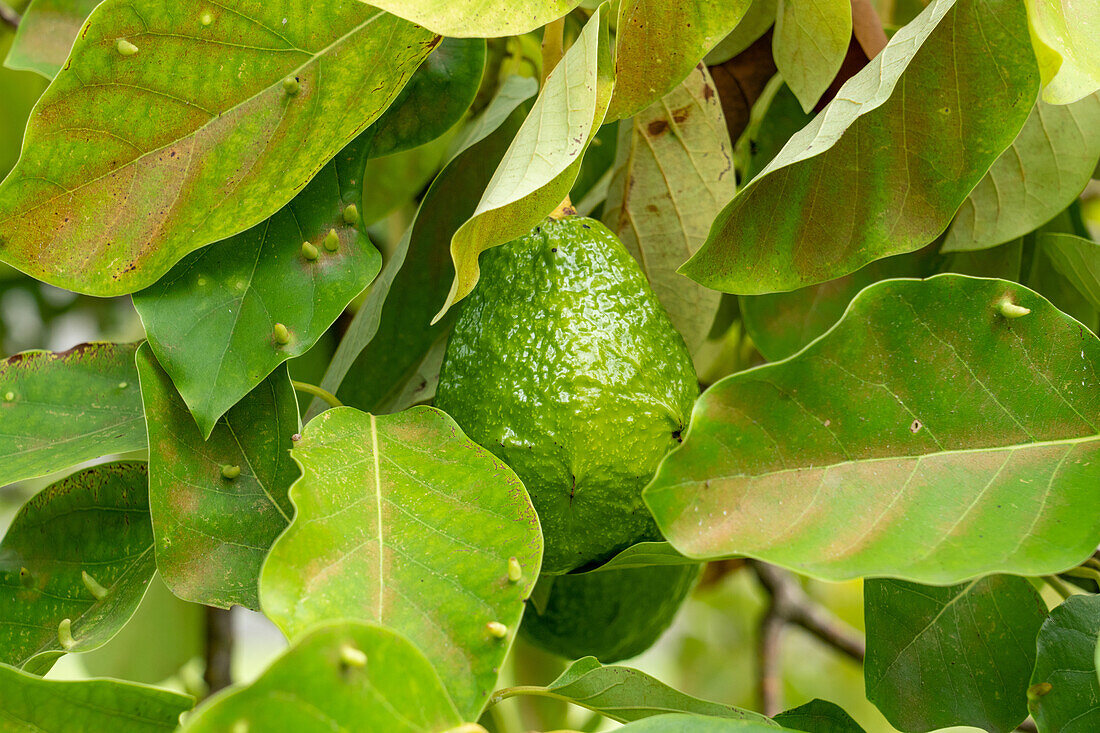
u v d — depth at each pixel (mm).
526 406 927
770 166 907
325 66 940
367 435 925
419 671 833
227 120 937
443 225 1028
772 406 879
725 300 1146
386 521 888
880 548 866
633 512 932
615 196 1042
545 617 1026
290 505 930
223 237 931
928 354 895
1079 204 1076
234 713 814
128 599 944
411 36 944
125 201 929
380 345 1033
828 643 1340
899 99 933
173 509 921
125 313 1404
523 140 915
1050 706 919
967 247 1038
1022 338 897
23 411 974
